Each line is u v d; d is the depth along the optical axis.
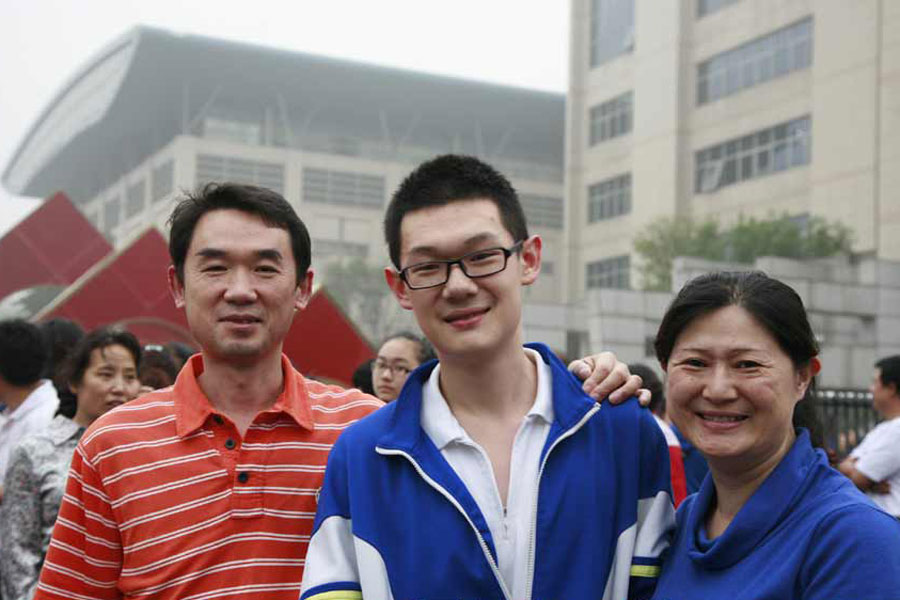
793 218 33.47
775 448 1.96
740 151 36.31
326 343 8.89
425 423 2.15
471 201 2.10
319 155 56.09
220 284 2.37
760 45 35.75
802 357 1.96
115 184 69.19
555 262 60.50
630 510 2.14
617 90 42.75
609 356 2.36
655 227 31.78
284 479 2.36
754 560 1.88
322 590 2.03
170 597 2.24
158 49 52.88
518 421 2.17
